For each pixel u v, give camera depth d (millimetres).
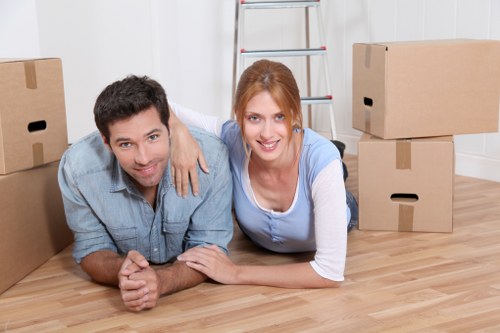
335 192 1802
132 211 1908
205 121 2082
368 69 2484
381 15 3547
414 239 2318
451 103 2408
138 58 3689
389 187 2393
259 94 1723
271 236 2051
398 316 1691
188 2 3791
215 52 3930
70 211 1913
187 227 1975
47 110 2125
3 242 1923
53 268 2129
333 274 1852
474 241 2271
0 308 1822
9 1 2844
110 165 1860
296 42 4051
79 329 1672
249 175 1977
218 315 1725
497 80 2422
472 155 3203
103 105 1648
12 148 1978
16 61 1997
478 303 1756
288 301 1801
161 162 1724
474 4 3111
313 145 1857
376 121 2445
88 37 3494
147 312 1756
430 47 2361
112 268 1854
